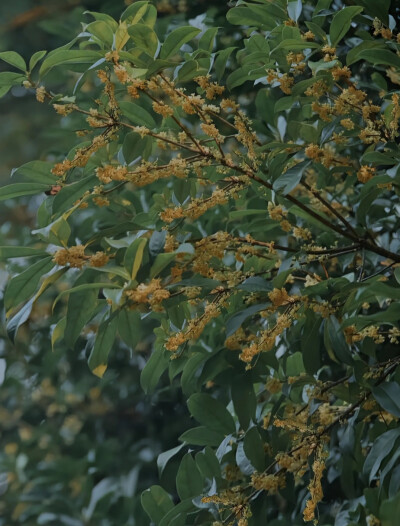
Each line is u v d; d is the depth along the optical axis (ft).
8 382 13.32
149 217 8.14
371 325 7.70
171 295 7.45
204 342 8.93
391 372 7.95
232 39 10.25
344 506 8.63
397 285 8.02
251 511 7.93
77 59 7.71
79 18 11.85
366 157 7.61
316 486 7.64
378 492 7.84
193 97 7.63
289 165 8.25
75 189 7.79
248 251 7.89
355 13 7.73
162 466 8.48
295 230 8.05
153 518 8.49
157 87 7.58
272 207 8.03
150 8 7.89
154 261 7.39
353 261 9.04
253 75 8.23
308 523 9.23
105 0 11.56
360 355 8.61
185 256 7.52
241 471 8.23
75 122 11.22
